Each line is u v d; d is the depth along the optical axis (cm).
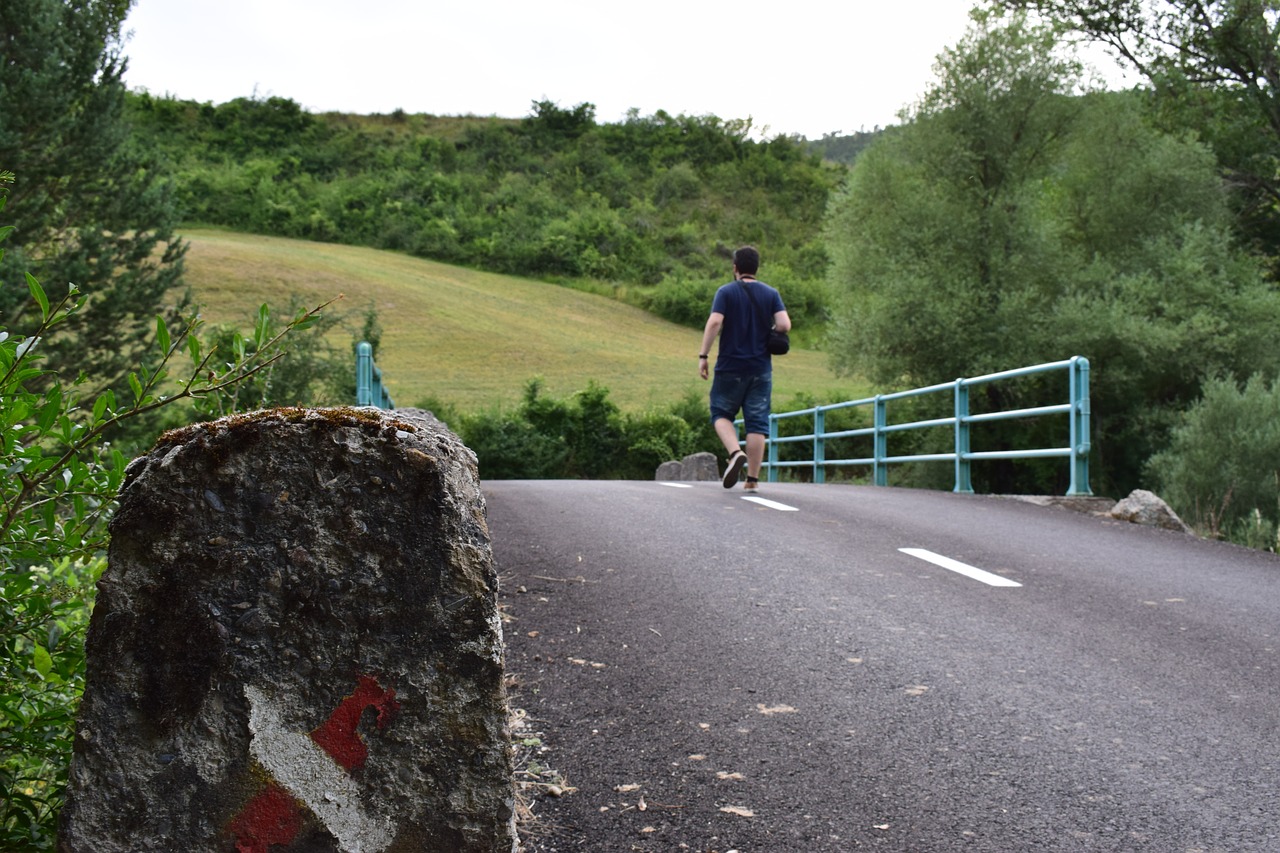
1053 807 278
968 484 1035
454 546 180
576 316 7244
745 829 266
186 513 175
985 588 531
